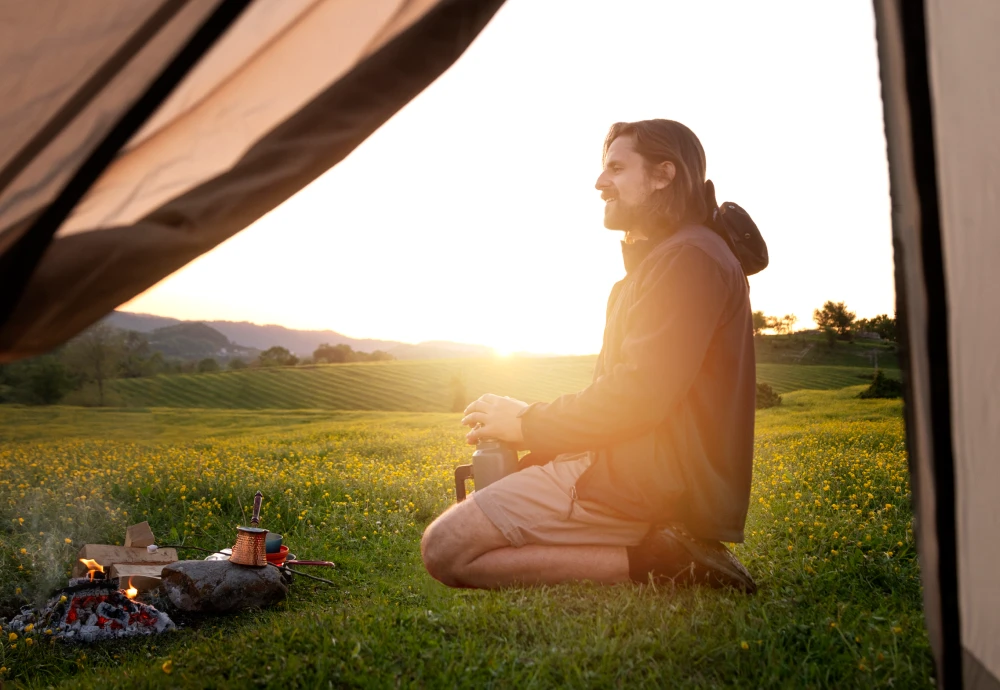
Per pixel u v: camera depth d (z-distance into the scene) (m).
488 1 2.24
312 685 2.48
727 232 3.41
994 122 1.84
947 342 1.84
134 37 1.89
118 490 7.84
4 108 1.90
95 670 3.29
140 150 2.11
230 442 22.56
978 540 1.83
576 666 2.46
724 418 3.18
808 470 7.58
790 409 25.86
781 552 4.11
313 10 2.04
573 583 3.27
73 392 54.00
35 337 2.05
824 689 2.41
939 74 1.84
